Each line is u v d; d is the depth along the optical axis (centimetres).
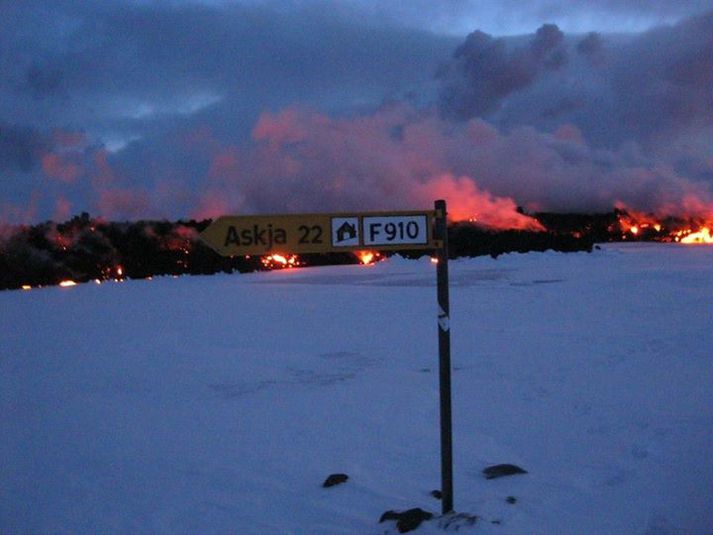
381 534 497
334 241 491
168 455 721
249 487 618
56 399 995
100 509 580
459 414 834
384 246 493
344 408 888
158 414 894
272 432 791
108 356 1345
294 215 490
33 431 830
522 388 954
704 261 3372
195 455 718
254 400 955
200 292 2669
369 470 648
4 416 904
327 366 1193
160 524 542
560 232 4228
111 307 2236
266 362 1244
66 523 554
